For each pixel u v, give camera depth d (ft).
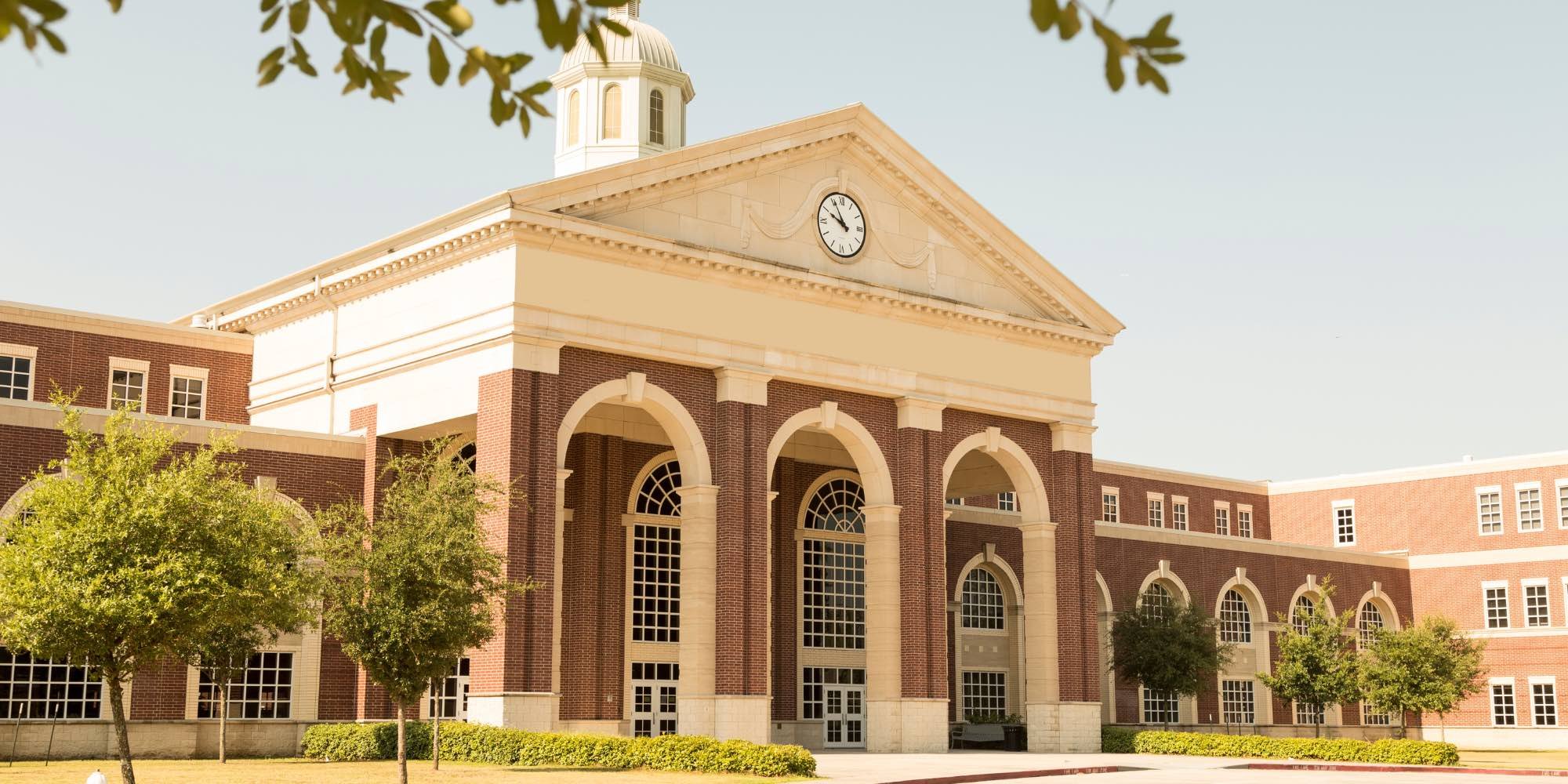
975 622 180.75
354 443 130.00
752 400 132.46
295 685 123.75
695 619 126.93
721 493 130.11
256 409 144.97
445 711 129.90
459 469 102.42
